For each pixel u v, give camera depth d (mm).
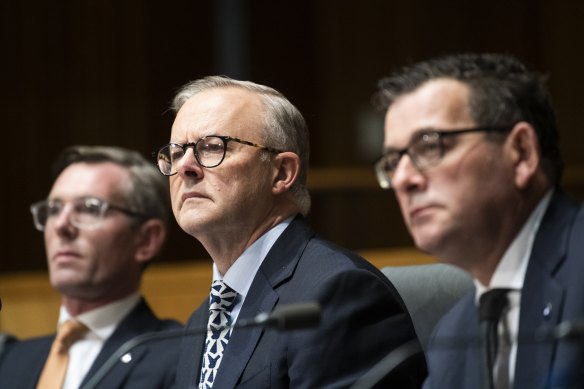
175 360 5035
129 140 10820
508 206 3727
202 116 3963
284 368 3689
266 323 2936
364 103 11242
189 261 10188
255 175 3934
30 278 7648
